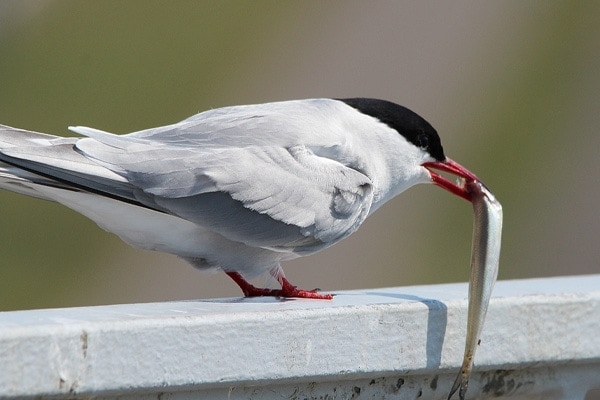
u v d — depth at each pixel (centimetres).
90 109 2338
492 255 779
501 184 2419
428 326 658
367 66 2538
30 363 528
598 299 699
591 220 2370
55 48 2428
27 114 2319
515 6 2773
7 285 2011
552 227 2359
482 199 790
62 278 2027
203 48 2488
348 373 629
